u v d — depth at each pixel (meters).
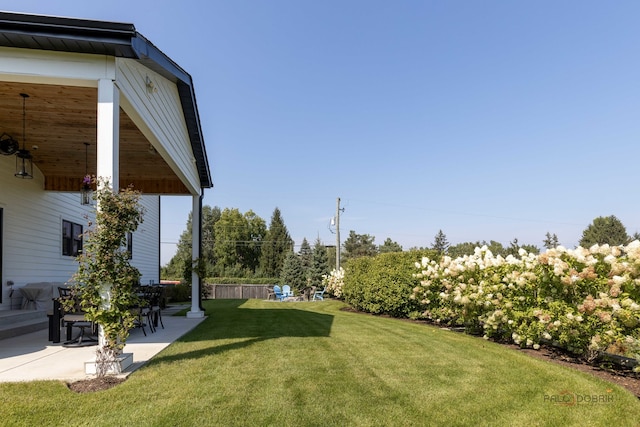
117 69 4.05
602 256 4.43
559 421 2.68
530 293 5.23
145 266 15.45
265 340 5.44
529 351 5.14
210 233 47.62
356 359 4.34
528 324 5.11
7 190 7.51
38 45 3.78
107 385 3.20
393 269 9.41
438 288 7.63
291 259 24.89
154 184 9.57
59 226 9.47
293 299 20.05
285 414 2.68
